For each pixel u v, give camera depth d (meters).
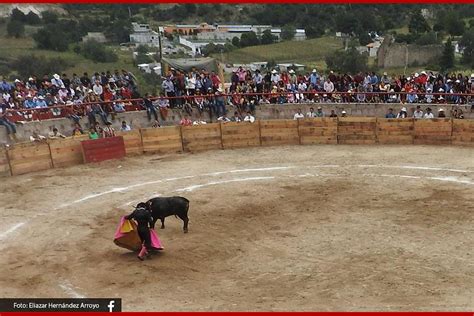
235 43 68.56
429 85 26.73
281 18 83.00
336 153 22.77
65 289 10.98
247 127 24.20
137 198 17.27
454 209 15.48
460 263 11.84
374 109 26.53
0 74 47.06
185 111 26.42
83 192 17.97
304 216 15.26
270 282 11.08
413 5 83.06
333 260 12.15
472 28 60.81
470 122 23.28
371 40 67.56
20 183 19.12
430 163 20.78
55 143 21.12
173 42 69.00
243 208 16.06
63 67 50.62
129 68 51.50
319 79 28.50
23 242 13.72
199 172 20.25
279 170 20.34
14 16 68.31
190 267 11.94
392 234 13.68
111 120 25.11
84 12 79.00
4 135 22.17
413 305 9.90
